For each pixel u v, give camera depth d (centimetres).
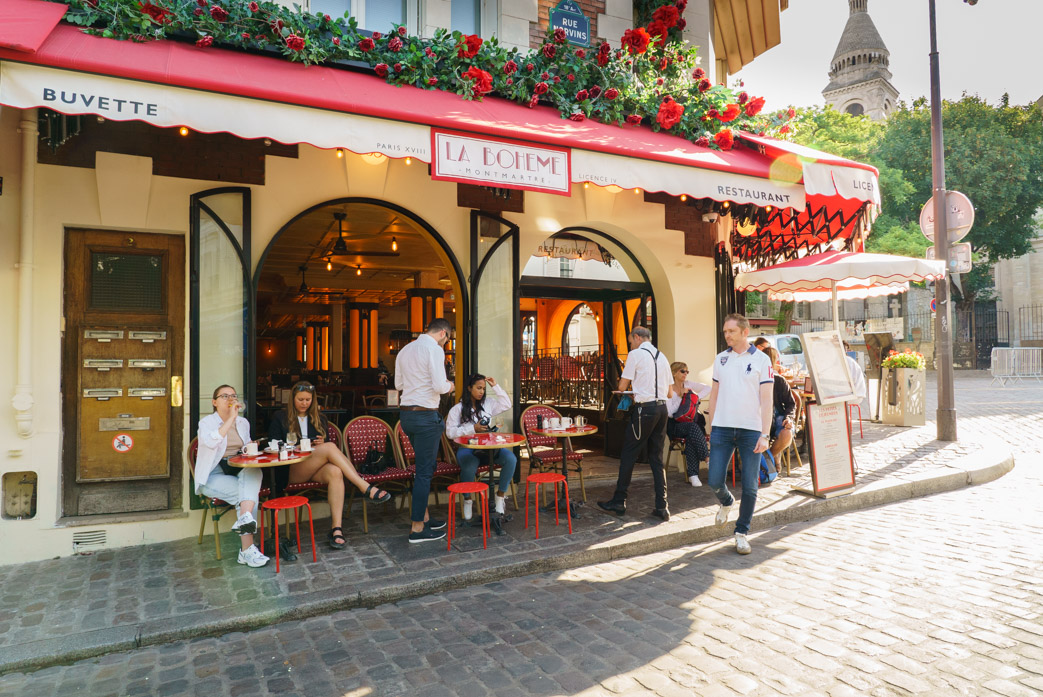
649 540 521
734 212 777
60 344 509
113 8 426
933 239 959
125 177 524
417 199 640
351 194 611
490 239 674
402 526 568
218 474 496
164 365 549
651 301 828
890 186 2338
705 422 766
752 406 507
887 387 1183
